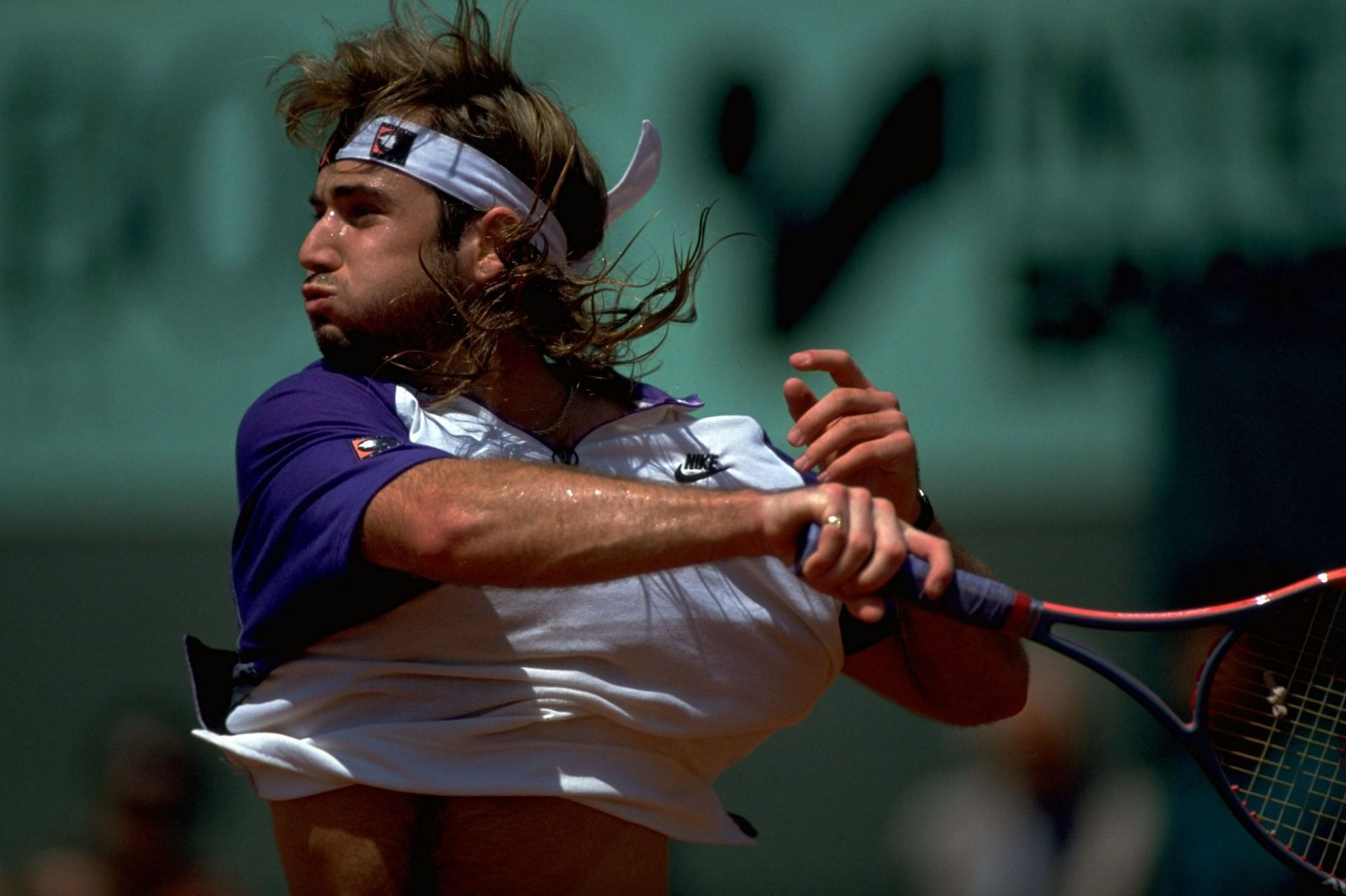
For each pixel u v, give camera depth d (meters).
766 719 6.59
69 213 20.61
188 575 20.70
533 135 7.13
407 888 6.31
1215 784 6.59
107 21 20.59
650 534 5.43
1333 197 19.61
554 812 6.33
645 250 19.44
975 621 6.01
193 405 20.56
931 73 19.84
